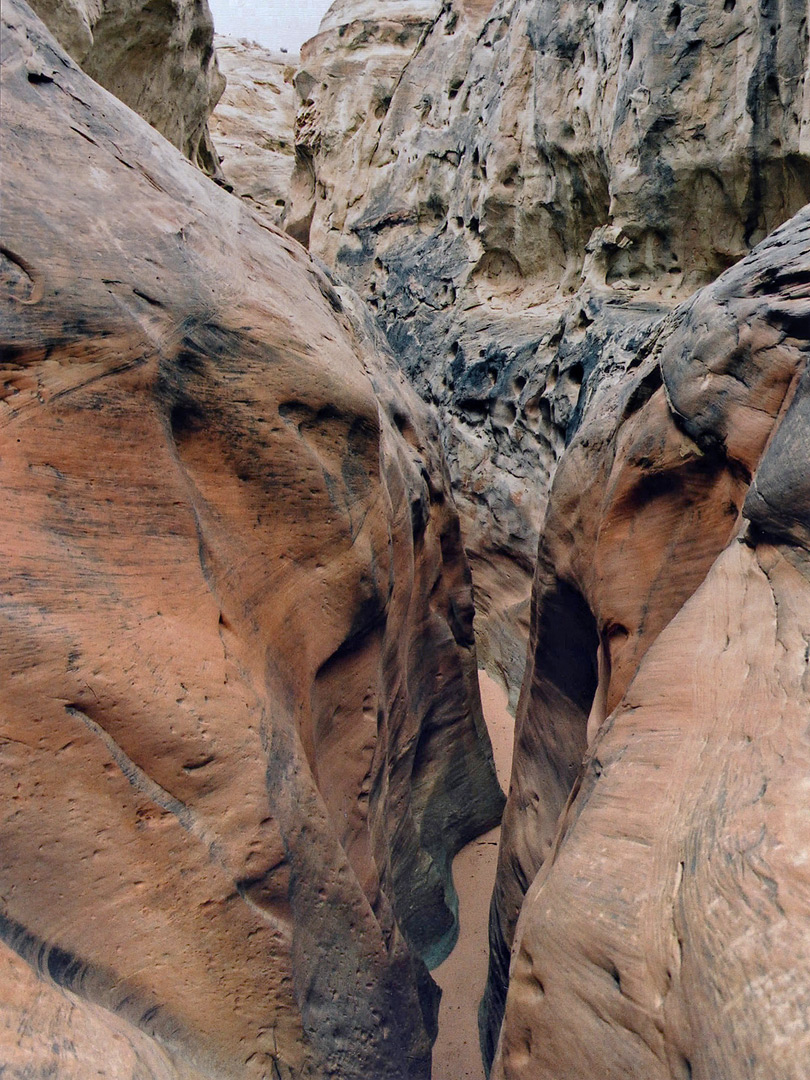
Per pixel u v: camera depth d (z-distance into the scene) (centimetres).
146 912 204
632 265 695
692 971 139
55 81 235
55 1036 158
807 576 191
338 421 292
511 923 366
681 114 628
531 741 399
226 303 257
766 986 126
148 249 238
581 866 180
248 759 229
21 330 202
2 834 183
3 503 197
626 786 190
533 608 404
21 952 176
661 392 306
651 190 657
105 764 203
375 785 338
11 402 202
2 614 190
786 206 616
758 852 143
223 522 258
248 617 261
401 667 382
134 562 221
